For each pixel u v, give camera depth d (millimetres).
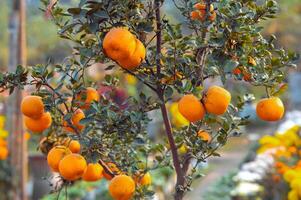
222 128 1918
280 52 1823
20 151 3951
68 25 1787
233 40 1745
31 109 1833
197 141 1940
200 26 1784
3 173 3934
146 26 1782
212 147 1974
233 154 9875
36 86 1855
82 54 1793
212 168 8523
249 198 4484
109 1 1729
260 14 1791
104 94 2059
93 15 1745
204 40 1771
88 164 1914
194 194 6641
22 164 3979
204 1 1801
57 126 1993
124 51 1698
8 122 3902
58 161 1837
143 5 1772
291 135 4309
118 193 1828
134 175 1996
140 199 1976
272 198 4270
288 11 11281
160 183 5395
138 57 1744
